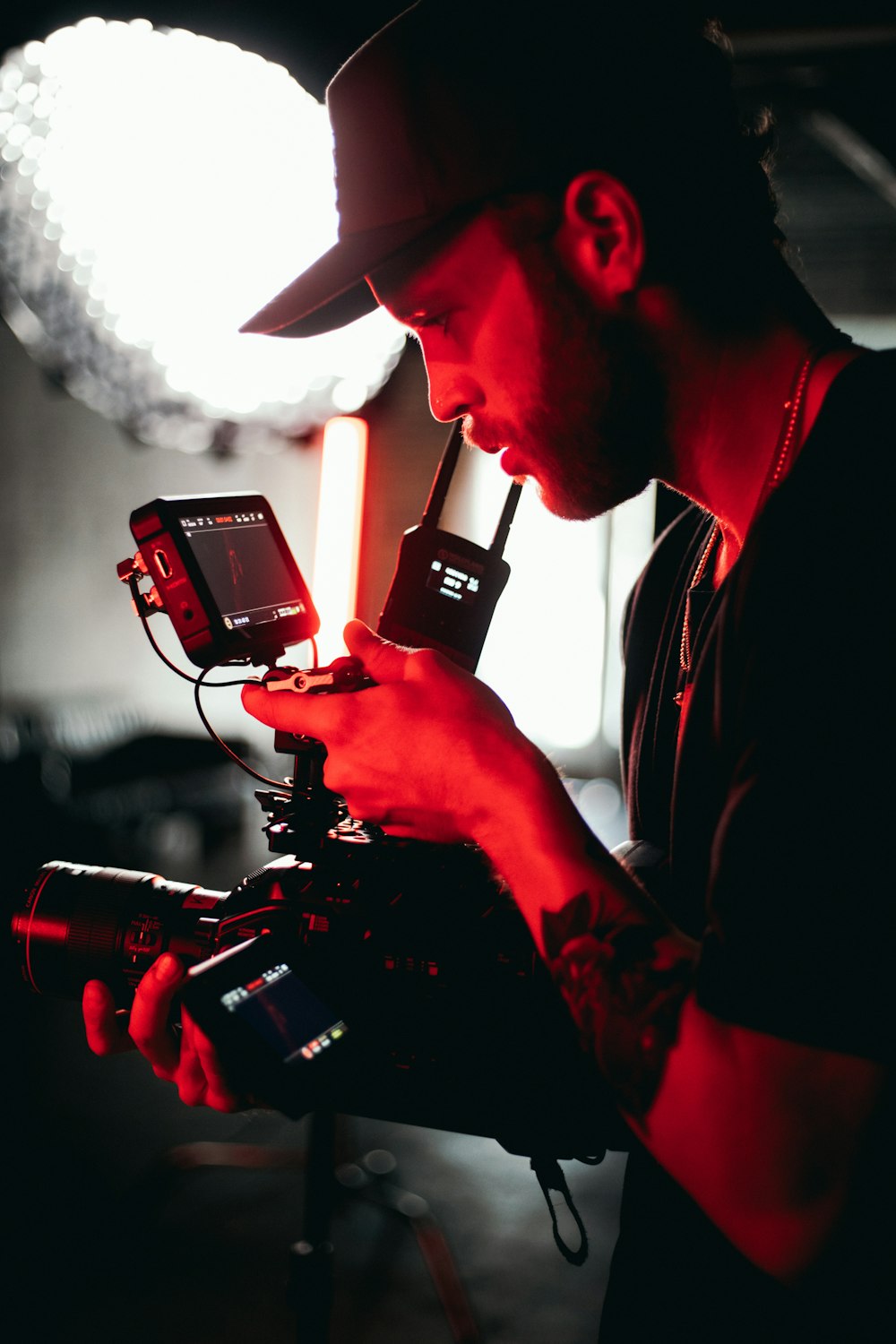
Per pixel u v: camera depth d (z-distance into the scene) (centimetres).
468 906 82
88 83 190
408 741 68
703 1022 55
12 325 265
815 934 51
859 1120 51
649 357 68
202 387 237
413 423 635
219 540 96
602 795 654
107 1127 289
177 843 511
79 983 96
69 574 589
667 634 90
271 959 80
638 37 67
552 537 693
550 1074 80
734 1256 72
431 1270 220
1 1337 206
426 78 67
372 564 640
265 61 191
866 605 52
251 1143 284
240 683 78
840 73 338
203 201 201
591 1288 231
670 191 66
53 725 534
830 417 58
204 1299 222
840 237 527
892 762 51
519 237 67
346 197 72
